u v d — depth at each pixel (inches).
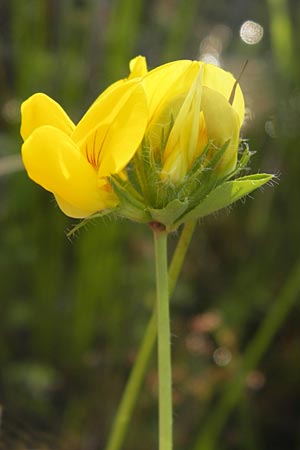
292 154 12.4
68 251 12.1
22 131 5.4
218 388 10.5
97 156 5.2
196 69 5.3
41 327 11.5
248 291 11.8
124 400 6.6
